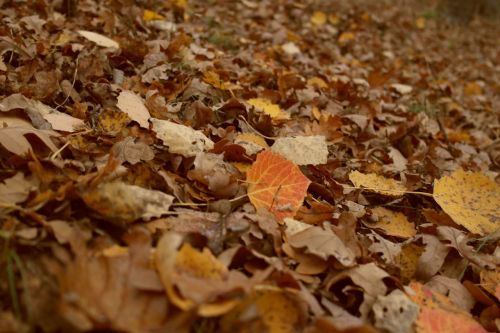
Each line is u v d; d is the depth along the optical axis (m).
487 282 0.49
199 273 0.40
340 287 0.45
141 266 0.39
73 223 0.41
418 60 1.58
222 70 0.77
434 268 0.48
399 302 0.43
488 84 1.59
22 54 0.63
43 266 0.38
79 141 0.50
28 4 0.80
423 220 0.58
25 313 0.36
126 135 0.54
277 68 0.88
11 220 0.40
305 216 0.51
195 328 0.38
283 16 1.43
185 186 0.50
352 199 0.58
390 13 2.12
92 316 0.35
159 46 0.78
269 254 0.46
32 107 0.53
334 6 1.77
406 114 0.88
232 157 0.56
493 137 1.00
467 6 2.42
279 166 0.51
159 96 0.61
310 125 0.71
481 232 0.54
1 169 0.45
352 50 1.39
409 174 0.61
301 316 0.40
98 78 0.65
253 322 0.38
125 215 0.42
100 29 0.82
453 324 0.44
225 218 0.46
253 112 0.65
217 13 1.26
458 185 0.57
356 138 0.74
